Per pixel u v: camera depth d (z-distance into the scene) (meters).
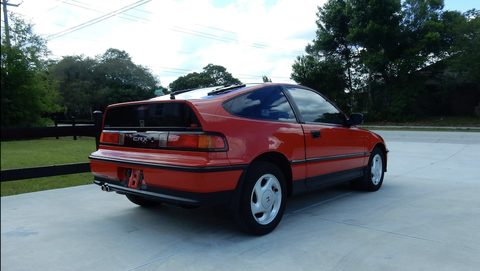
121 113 3.45
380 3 25.61
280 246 2.99
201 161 2.75
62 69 45.31
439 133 17.59
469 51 22.88
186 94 3.74
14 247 3.04
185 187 2.76
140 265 2.67
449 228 3.37
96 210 4.21
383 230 3.34
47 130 3.32
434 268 2.51
